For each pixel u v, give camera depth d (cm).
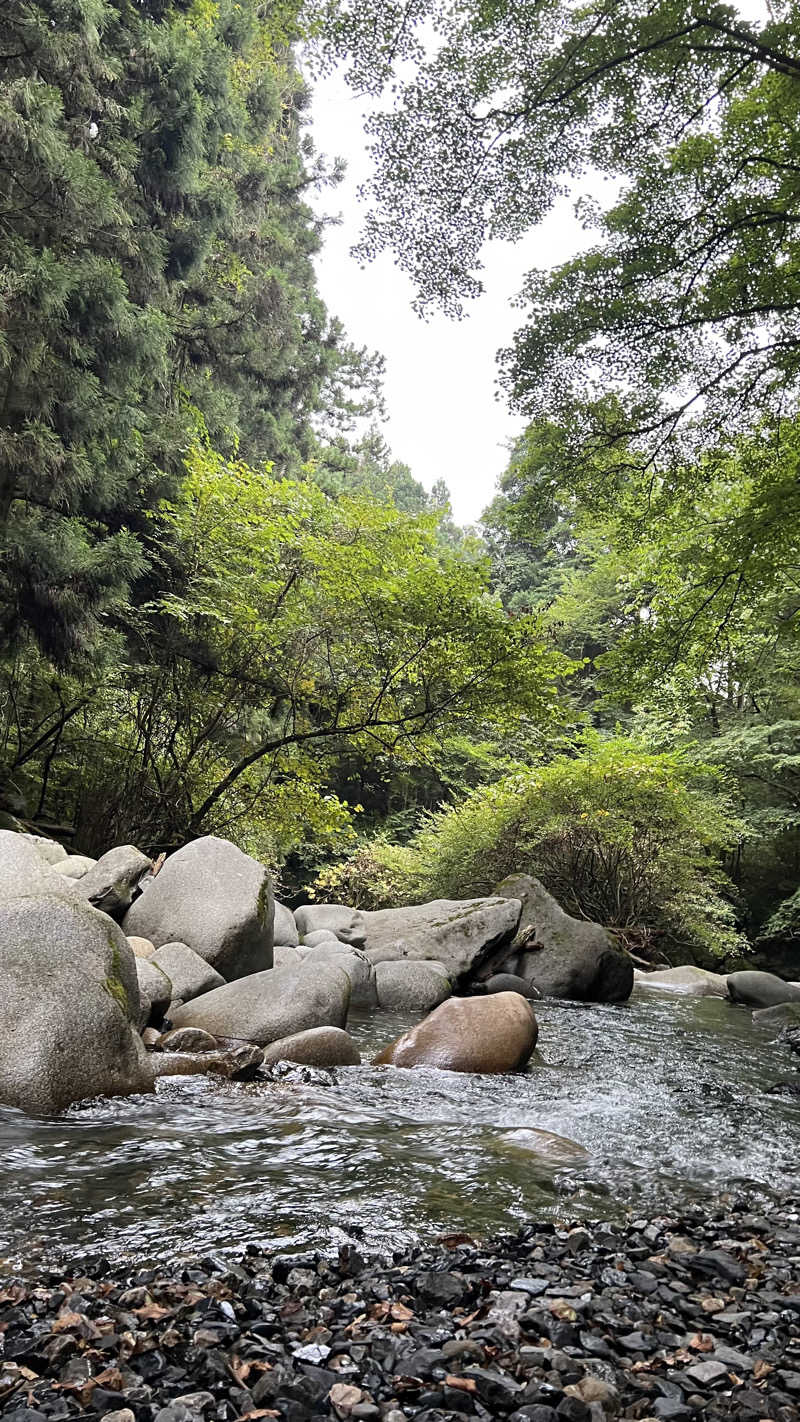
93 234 1127
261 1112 438
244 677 1253
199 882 722
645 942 1539
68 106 1239
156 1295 238
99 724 1315
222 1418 183
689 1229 322
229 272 2019
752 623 1202
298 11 858
